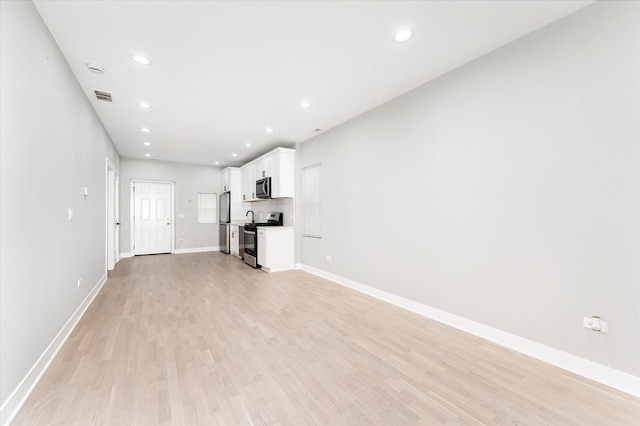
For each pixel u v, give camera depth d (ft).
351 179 13.37
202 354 7.08
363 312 10.19
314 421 4.80
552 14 6.38
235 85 9.71
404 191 10.60
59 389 5.59
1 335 4.65
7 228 4.84
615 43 5.77
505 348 7.48
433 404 5.27
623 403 5.29
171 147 18.86
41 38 6.22
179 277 15.57
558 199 6.60
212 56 7.94
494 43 7.46
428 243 9.68
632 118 5.60
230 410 5.05
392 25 6.68
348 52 7.81
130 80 9.25
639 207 5.53
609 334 5.87
